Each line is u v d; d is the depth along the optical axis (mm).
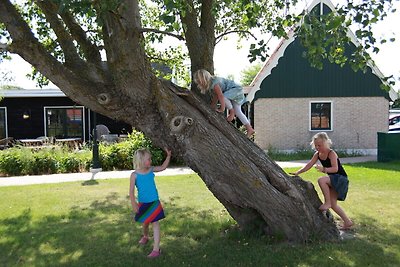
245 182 5113
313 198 5762
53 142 19203
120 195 9773
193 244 5688
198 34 5680
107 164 15570
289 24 4934
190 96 5336
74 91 4961
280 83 20062
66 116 23578
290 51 19938
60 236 6223
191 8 5223
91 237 6148
